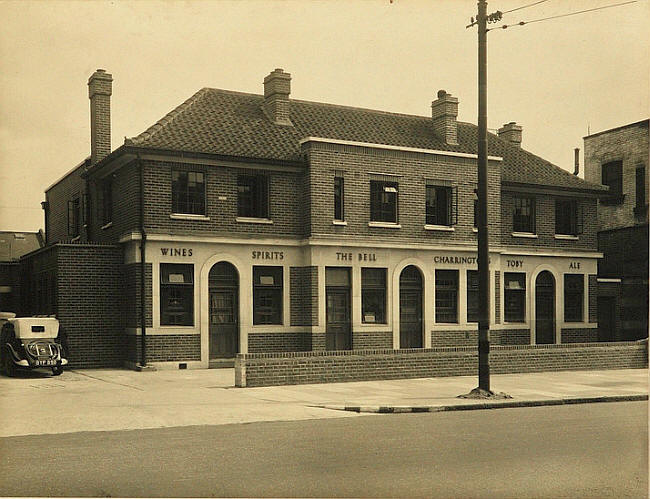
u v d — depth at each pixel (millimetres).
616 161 33688
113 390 17688
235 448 10891
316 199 24578
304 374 19266
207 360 23281
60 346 21062
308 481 8875
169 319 23031
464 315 26922
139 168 22781
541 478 9125
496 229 27609
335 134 27062
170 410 14617
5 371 21438
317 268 24500
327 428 12797
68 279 22844
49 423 13117
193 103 26047
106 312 23344
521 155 31594
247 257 24109
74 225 29922
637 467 9773
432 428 12820
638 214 32469
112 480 8953
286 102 26828
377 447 10977
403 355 20766
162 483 8797
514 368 22562
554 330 29906
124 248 23609
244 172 24375
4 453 10539
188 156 23172
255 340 24125
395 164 25938
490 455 10422
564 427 13008
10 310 30891
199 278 23328
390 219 25969
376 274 25688
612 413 15023
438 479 9000
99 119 27203
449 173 26953
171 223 23094
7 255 35219
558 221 30656
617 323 32062
